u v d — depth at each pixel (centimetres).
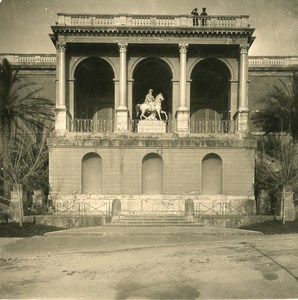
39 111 4197
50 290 1688
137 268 1956
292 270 1870
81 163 3669
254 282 1717
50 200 3603
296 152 3431
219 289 1648
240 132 3769
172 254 2223
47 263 2097
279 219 3206
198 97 4512
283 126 3922
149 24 3881
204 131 4456
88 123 4088
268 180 3647
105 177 3662
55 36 3888
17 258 2222
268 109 4088
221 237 2759
